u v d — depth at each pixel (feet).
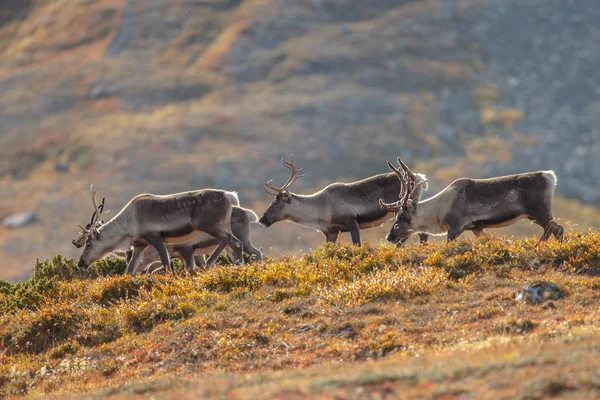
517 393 103.76
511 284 166.61
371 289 167.94
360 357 143.64
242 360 150.92
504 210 198.90
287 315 165.68
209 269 197.57
